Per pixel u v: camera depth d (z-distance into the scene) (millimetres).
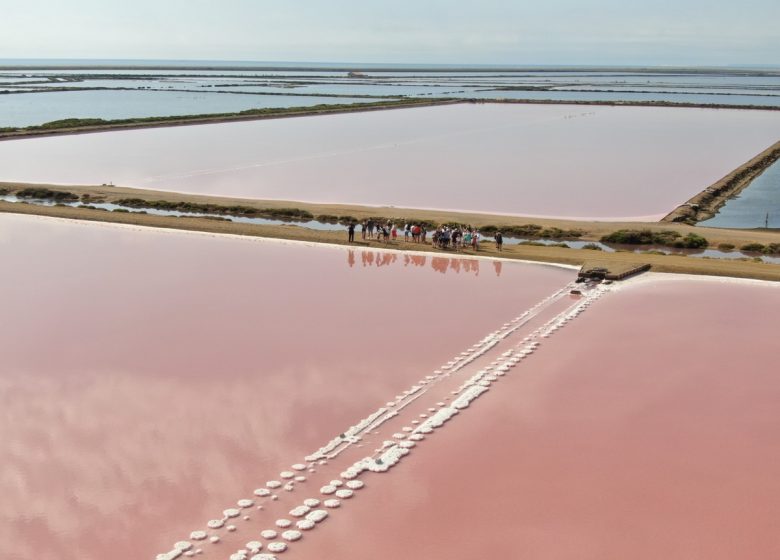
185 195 56156
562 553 14867
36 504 16312
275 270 35719
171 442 18953
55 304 30125
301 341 26094
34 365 23875
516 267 36781
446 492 16938
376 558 14672
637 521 15945
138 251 39375
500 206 53844
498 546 15062
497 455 18562
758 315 29000
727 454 18734
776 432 19859
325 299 31109
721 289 32625
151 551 14781
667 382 22891
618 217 50750
